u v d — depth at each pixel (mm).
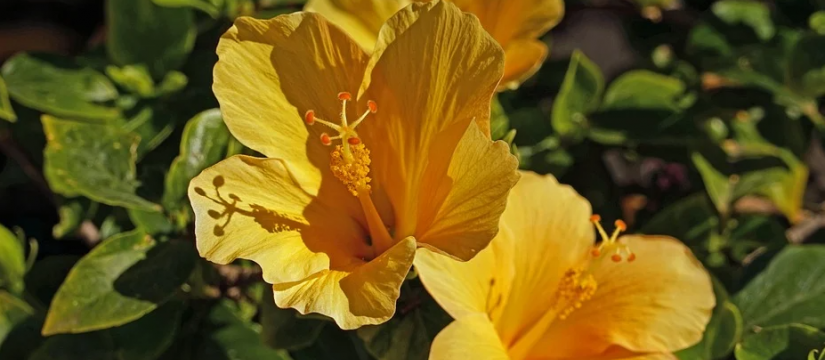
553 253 504
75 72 560
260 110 463
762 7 640
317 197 470
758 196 625
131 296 494
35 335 536
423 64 456
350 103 470
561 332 504
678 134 584
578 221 508
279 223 456
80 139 519
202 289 525
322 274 448
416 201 464
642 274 503
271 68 464
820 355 491
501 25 548
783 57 615
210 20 602
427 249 448
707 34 634
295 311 496
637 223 616
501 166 439
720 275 552
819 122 608
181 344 528
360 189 461
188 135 514
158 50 573
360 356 518
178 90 566
